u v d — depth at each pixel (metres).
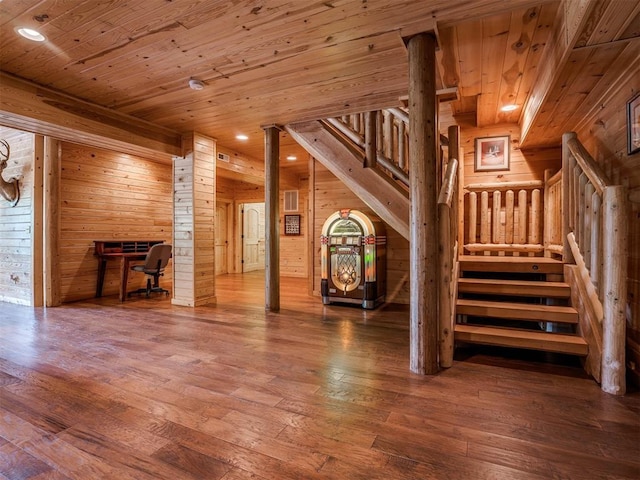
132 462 1.56
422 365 2.53
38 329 3.72
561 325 3.24
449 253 2.65
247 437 1.75
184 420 1.91
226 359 2.82
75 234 5.39
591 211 2.60
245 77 3.21
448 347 2.65
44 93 3.40
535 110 3.11
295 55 2.83
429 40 2.47
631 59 2.20
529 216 4.12
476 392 2.23
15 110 3.19
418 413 1.98
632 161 2.48
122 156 6.07
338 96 3.63
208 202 5.09
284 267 8.76
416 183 2.51
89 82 3.32
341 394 2.21
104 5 2.16
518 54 2.70
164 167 6.84
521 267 3.39
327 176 5.69
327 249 4.94
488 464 1.55
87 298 5.54
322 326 3.85
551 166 4.06
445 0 2.12
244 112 4.11
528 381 2.40
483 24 2.35
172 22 2.36
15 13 2.24
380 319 4.16
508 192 4.13
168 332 3.61
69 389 2.28
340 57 2.86
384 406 2.06
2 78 3.10
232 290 6.41
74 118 3.65
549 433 1.78
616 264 2.19
